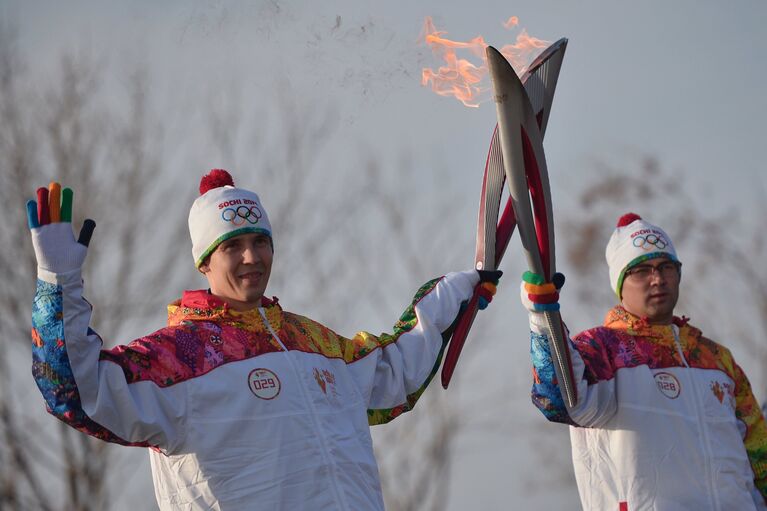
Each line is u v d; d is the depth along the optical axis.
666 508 9.30
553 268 8.68
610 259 10.18
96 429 6.68
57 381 6.48
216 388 7.03
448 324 8.57
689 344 9.95
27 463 20.22
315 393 7.32
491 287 8.94
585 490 9.64
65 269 6.52
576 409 9.16
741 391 10.16
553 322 8.60
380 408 8.08
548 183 8.59
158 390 6.88
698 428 9.55
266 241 7.61
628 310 10.02
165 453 6.99
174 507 7.02
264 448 7.01
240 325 7.36
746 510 9.52
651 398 9.53
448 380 8.67
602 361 9.60
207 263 7.59
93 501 20.22
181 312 7.46
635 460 9.41
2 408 20.25
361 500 7.25
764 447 10.02
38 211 6.53
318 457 7.12
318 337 7.79
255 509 6.91
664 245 9.93
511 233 9.27
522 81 9.14
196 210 7.61
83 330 6.56
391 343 8.29
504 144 8.29
